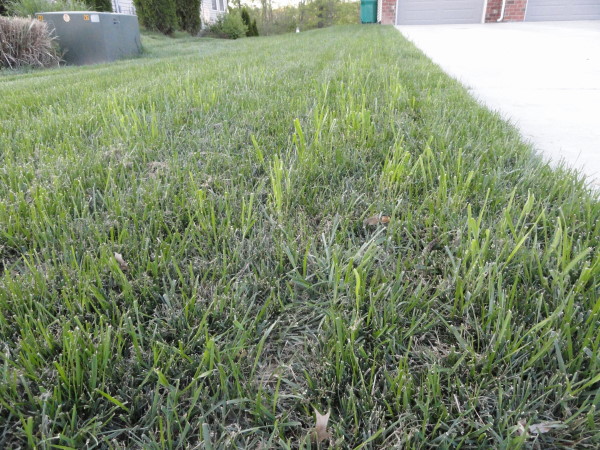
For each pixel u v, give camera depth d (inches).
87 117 106.7
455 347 40.9
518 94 150.9
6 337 41.1
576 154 91.6
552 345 38.1
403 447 32.5
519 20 617.6
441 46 314.3
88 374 37.2
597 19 610.2
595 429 32.1
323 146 81.9
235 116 107.7
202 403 35.4
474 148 79.7
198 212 58.8
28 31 284.0
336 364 37.7
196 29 660.7
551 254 49.5
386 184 67.9
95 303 45.5
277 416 35.0
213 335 42.8
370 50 238.4
